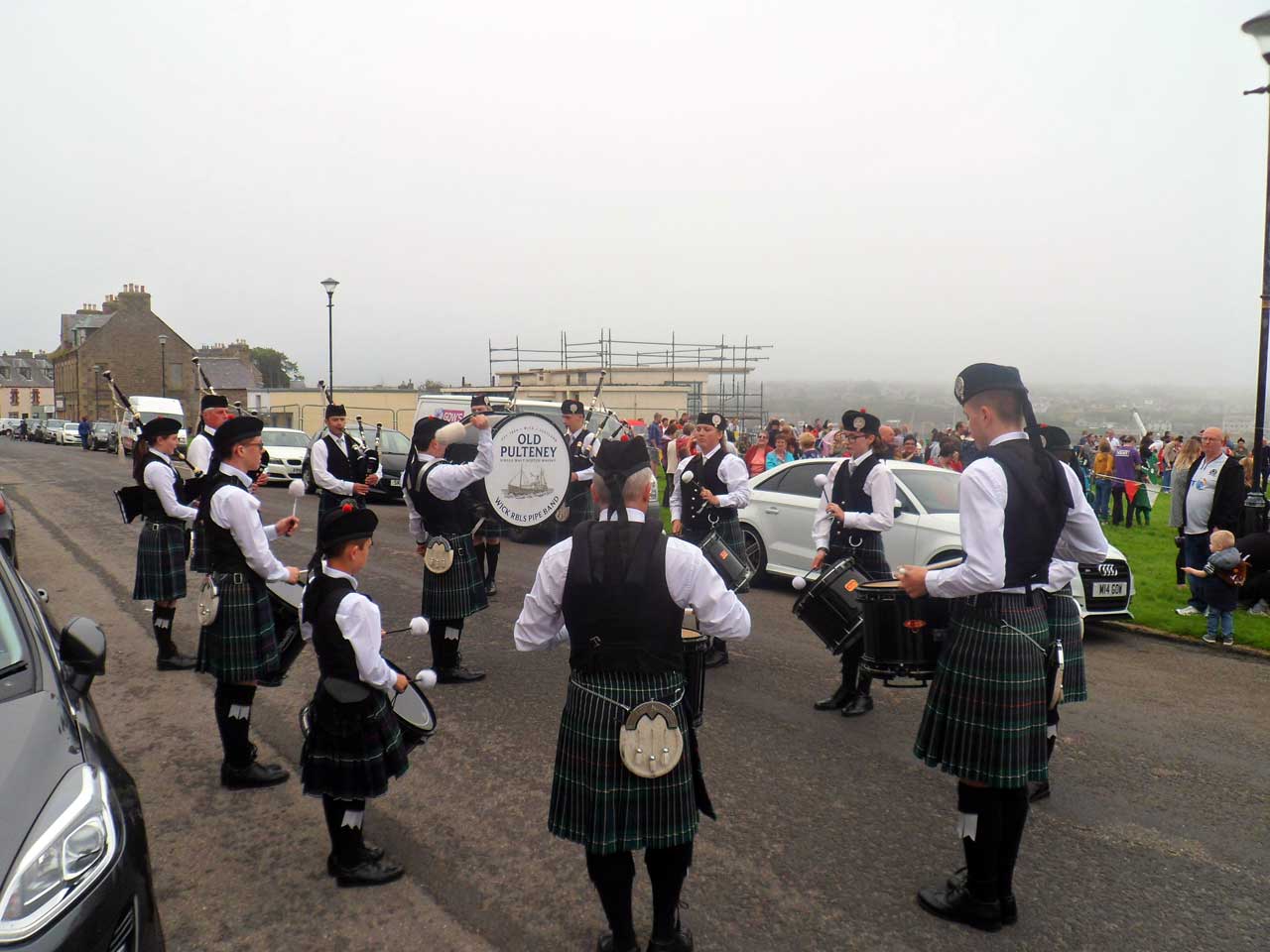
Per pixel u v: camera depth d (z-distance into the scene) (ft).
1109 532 47.09
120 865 7.20
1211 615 22.89
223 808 12.51
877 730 15.80
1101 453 52.80
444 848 11.35
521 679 18.52
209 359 199.11
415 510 18.10
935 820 12.27
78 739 8.03
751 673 19.25
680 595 8.17
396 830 11.83
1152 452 65.41
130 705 16.83
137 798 8.29
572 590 8.17
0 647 8.91
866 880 10.69
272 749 14.73
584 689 8.21
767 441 48.88
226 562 12.91
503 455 27.22
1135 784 13.79
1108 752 15.20
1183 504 29.14
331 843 10.76
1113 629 24.76
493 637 22.15
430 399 46.68
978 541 8.97
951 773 9.57
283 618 13.51
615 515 8.36
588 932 9.55
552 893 10.30
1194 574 23.08
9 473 74.43
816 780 13.56
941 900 9.93
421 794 12.91
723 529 19.54
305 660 19.95
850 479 17.16
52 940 6.41
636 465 8.38
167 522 18.97
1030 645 9.39
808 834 11.82
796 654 20.95
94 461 94.79
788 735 15.48
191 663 19.26
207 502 12.89
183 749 14.71
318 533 10.48
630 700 8.05
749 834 11.80
